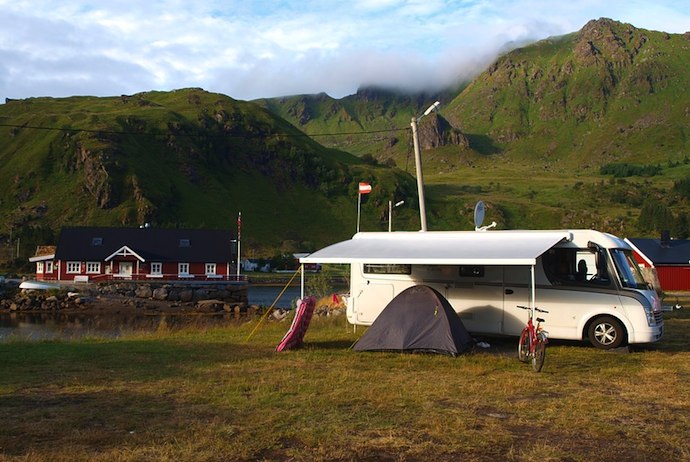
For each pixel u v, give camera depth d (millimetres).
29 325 39031
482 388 10227
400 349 13859
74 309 51312
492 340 16109
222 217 132875
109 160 128875
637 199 192250
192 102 186125
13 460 6469
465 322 15781
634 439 7469
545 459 6652
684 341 16984
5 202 125250
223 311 52531
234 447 6961
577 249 15039
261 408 8758
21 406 8852
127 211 119375
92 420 8125
